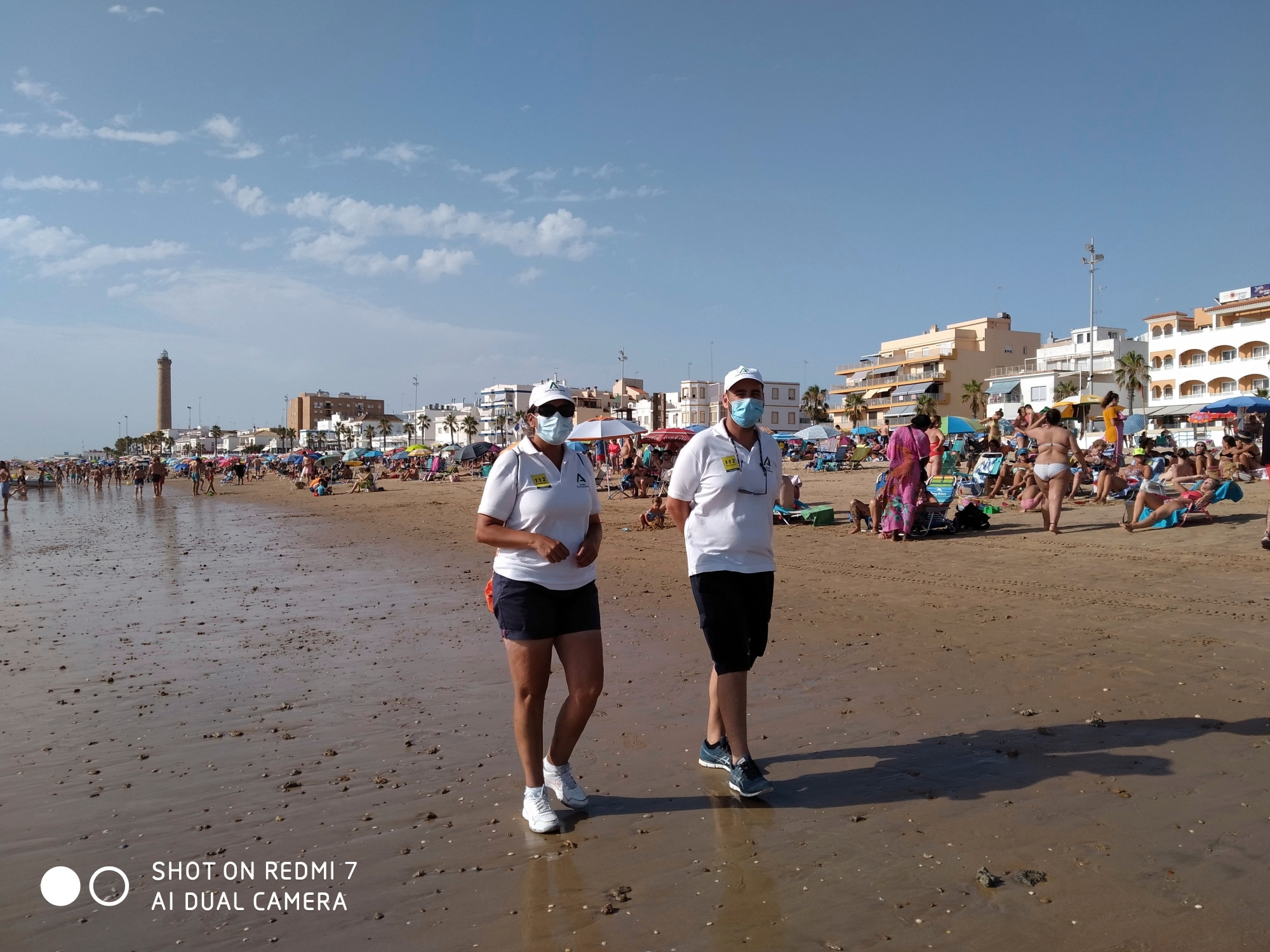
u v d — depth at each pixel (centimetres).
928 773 397
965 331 8406
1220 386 5912
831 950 261
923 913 279
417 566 1246
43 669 659
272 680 610
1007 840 328
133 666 664
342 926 285
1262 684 505
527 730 359
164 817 376
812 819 355
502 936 275
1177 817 342
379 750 456
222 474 7281
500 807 378
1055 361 7406
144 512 3152
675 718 494
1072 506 1567
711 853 328
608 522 1794
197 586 1102
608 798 384
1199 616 685
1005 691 516
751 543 396
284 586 1084
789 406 11156
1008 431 5122
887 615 750
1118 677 533
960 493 1706
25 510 3566
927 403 7069
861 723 471
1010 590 839
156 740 481
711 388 10731
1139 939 260
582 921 282
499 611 371
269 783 412
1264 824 333
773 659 612
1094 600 767
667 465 2584
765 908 286
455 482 4497
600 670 377
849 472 4150
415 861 329
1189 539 1088
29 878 323
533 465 375
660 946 266
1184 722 448
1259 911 273
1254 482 1814
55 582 1193
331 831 357
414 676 611
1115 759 404
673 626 751
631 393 9631
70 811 384
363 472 4694
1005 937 264
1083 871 302
